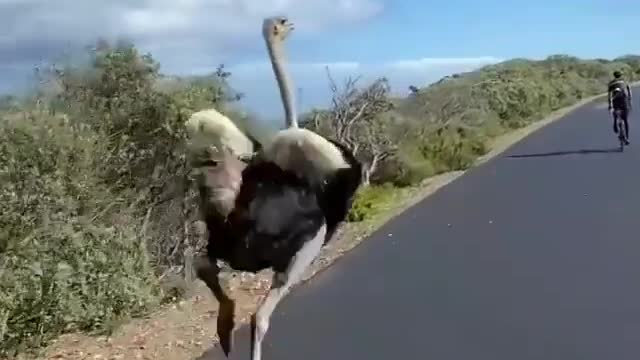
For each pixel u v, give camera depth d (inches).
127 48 539.8
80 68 527.8
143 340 384.2
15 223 389.7
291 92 282.4
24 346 366.9
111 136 514.0
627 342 333.7
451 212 644.1
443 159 1004.6
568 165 896.3
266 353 343.3
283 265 261.6
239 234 258.7
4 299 351.9
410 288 426.9
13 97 473.7
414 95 1343.5
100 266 398.9
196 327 399.5
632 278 421.1
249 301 433.1
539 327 355.6
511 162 971.9
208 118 262.4
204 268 265.6
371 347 342.3
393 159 886.4
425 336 352.2
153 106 520.7
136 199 505.0
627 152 989.8
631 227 541.0
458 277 442.9
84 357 362.9
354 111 846.5
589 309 376.5
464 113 1407.5
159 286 468.4
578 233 532.7
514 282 426.3
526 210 628.1
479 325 362.3
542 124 1643.7
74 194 445.4
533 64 3174.2
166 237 527.2
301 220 258.7
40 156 426.3
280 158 259.8
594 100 2464.3
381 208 695.1
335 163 259.1
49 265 372.8
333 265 487.5
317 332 364.8
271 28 283.1
